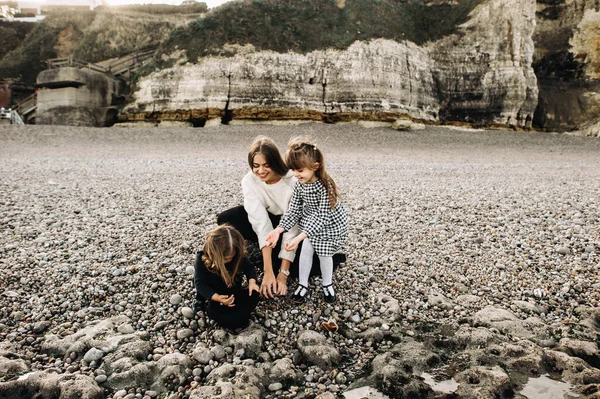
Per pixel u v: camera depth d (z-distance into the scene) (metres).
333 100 31.33
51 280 4.50
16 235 5.88
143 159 17.92
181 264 4.91
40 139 23.83
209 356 3.42
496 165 18.45
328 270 4.20
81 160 16.97
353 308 4.22
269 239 4.02
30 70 41.00
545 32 40.78
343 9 34.34
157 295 4.30
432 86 35.03
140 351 3.41
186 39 32.22
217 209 7.55
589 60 39.59
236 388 2.96
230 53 31.05
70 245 5.51
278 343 3.67
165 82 31.20
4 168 13.65
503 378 3.07
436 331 3.86
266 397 3.04
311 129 29.19
